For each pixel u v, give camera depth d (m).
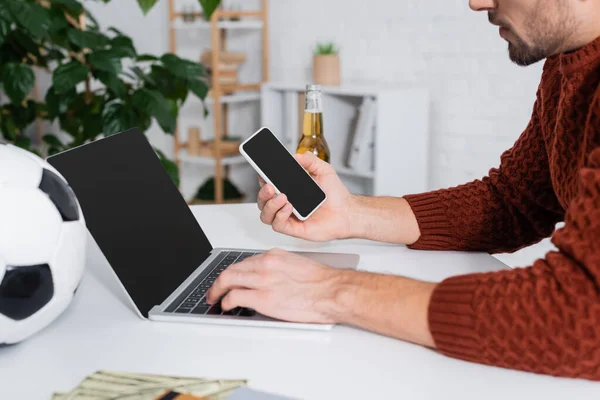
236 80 3.67
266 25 3.65
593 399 0.67
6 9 1.73
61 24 1.91
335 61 3.15
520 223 1.12
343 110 3.13
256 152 1.05
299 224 1.09
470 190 1.14
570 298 0.69
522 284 0.72
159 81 2.00
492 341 0.71
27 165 0.76
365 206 1.12
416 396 0.67
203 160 3.66
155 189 1.05
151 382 0.68
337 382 0.70
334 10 3.34
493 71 2.76
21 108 2.09
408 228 1.12
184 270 0.99
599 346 0.67
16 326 0.74
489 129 2.82
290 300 0.82
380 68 3.19
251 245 1.15
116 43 1.93
